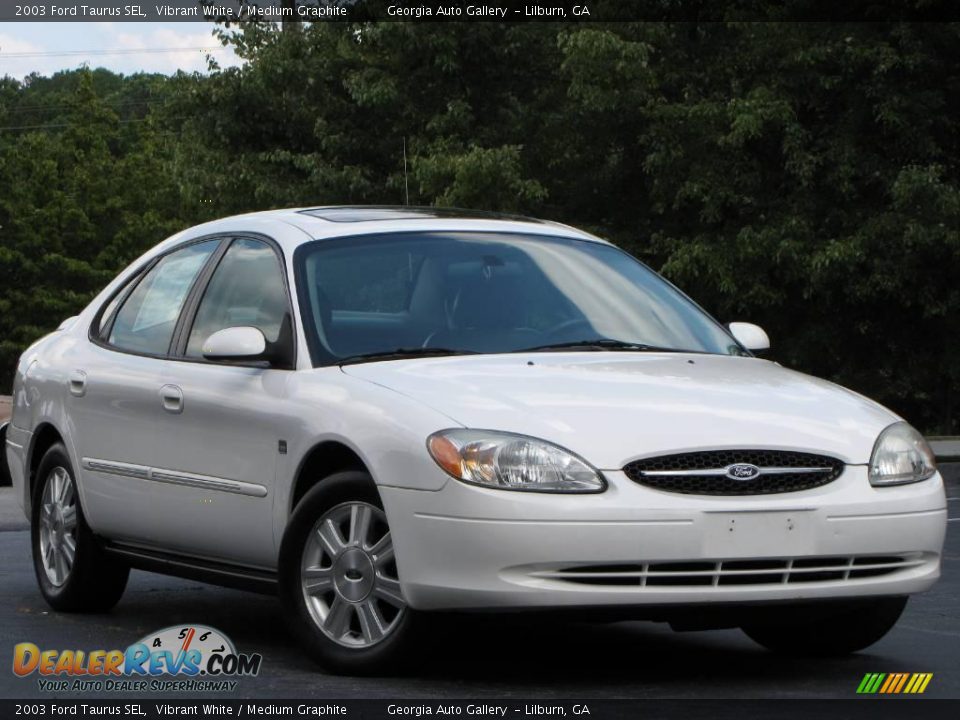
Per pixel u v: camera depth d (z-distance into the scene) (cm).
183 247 823
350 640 622
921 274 2681
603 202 3097
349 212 780
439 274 719
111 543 806
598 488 570
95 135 6700
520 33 3144
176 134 3431
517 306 712
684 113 2811
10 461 920
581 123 2984
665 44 2972
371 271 712
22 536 1270
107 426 791
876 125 2788
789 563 589
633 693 590
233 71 3325
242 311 736
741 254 2688
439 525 577
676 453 582
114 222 6469
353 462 641
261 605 859
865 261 2669
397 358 668
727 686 609
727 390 634
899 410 3031
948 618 823
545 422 586
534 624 582
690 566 577
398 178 3114
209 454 708
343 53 3394
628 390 620
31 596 897
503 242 758
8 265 6138
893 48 2744
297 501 659
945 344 2828
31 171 6300
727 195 2755
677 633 762
